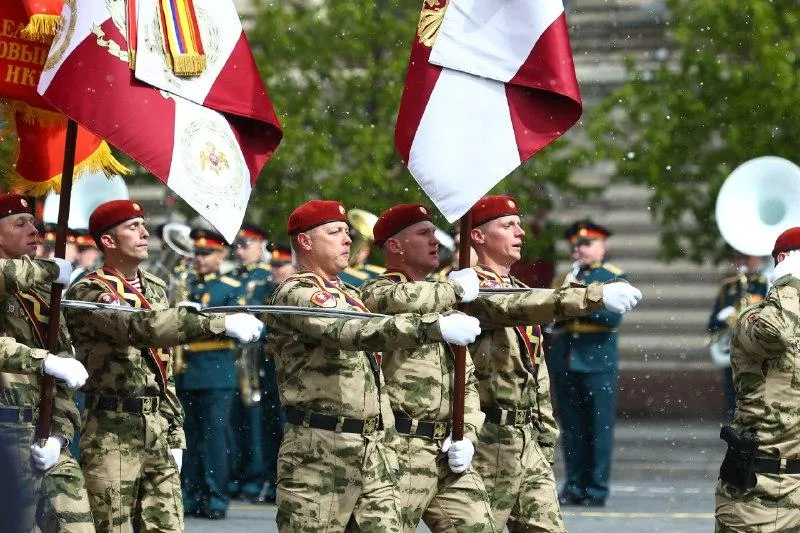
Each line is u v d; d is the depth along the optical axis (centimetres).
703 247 6775
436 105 2989
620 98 6719
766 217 4200
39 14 2888
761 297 5462
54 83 2780
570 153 6725
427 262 3111
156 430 3153
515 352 3117
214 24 2920
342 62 6500
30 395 2923
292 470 2838
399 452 2970
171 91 2847
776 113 6469
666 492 5188
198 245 4897
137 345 3030
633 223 7506
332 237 2938
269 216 6294
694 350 7488
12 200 3034
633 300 2991
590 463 4912
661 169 6662
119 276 3209
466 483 2992
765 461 3056
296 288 2880
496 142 2978
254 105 2950
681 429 6919
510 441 3114
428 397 2983
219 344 4669
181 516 3175
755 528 3053
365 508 2841
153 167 2797
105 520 3097
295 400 2848
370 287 3039
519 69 2973
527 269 6638
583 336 4912
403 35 6438
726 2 6538
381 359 2980
